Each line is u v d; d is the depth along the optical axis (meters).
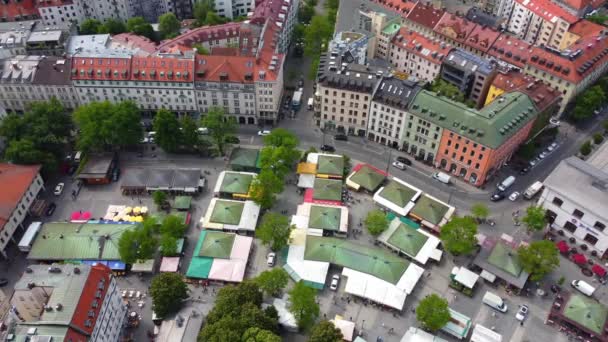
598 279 162.62
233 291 141.75
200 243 166.12
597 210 163.88
